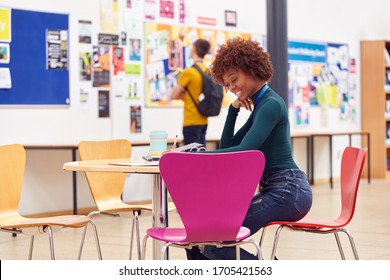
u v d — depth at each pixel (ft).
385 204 28.14
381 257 17.67
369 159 38.19
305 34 36.47
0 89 24.21
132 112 28.48
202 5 31.32
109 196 16.06
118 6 27.91
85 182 26.99
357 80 39.91
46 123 25.54
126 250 18.90
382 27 41.06
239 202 10.57
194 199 10.38
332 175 38.22
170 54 29.99
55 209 25.99
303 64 36.32
